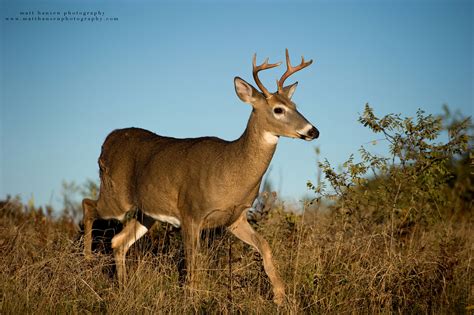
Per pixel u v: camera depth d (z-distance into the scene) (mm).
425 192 26953
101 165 28844
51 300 20531
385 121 26375
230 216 24281
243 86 23969
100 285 22641
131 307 20484
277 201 30156
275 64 23812
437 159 26391
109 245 29203
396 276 21828
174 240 27438
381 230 25797
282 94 24203
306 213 30250
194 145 25188
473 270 23812
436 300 21500
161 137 27641
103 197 28781
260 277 23297
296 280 22766
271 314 20891
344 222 26422
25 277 21797
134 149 27797
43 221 31625
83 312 20703
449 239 25359
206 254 24062
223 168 23703
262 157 23703
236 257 24984
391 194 26969
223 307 20359
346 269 22641
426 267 22719
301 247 24469
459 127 26344
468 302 21359
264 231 27125
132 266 25188
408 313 21172
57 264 22078
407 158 26438
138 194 27047
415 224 26969
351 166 26469
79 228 31406
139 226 27562
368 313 20938
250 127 23781
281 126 23344
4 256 23672
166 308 20469
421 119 26297
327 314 20766
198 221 24406
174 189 25219
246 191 23906
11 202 34156
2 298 20547
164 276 23281
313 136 23141
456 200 34594
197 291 21516
